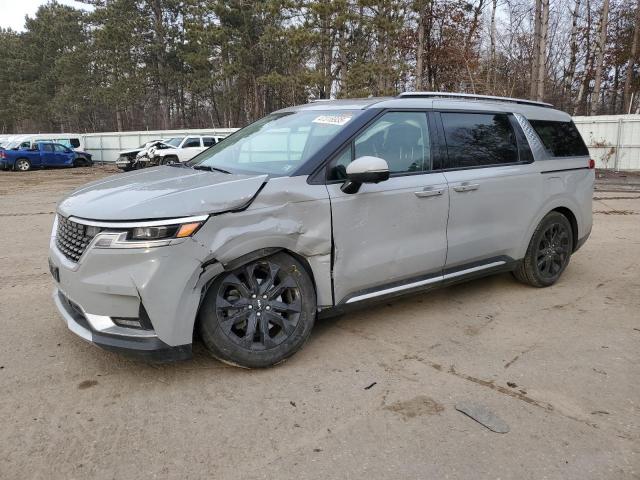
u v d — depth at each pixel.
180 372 3.56
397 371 3.60
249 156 4.16
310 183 3.62
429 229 4.23
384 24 20.23
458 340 4.12
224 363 3.69
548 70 35.44
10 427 2.92
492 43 30.08
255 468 2.60
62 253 3.42
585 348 3.97
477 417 3.03
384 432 2.89
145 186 3.50
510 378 3.50
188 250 3.12
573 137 5.63
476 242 4.59
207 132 33.47
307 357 3.80
